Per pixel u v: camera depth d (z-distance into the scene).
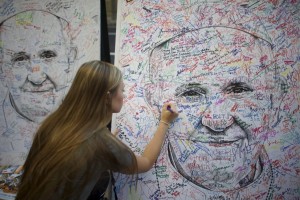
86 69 0.72
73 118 0.70
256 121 0.92
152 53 0.98
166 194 0.95
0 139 1.17
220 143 0.93
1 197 0.97
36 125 1.15
